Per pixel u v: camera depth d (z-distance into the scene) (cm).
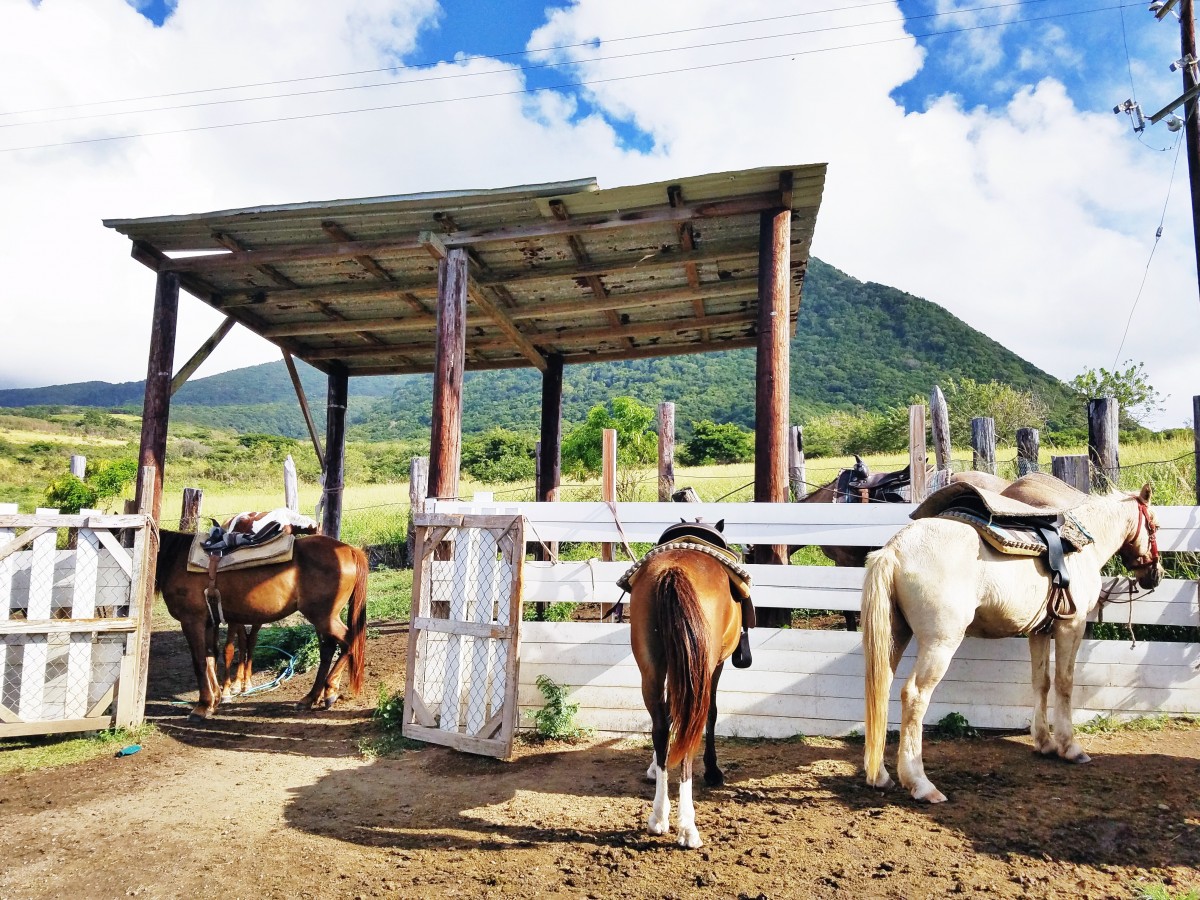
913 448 579
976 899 311
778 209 636
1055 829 370
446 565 595
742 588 420
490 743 506
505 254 760
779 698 537
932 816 390
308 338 1037
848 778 450
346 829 397
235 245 759
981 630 457
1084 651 532
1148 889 311
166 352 777
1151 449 1151
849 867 339
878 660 416
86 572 574
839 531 546
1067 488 502
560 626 562
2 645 548
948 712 527
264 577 636
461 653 550
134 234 743
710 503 565
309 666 795
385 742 546
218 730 594
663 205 664
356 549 670
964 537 434
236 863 355
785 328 627
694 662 332
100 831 394
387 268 797
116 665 581
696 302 894
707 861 349
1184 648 522
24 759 520
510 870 345
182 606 635
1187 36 978
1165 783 417
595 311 894
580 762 496
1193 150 950
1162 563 650
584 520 579
